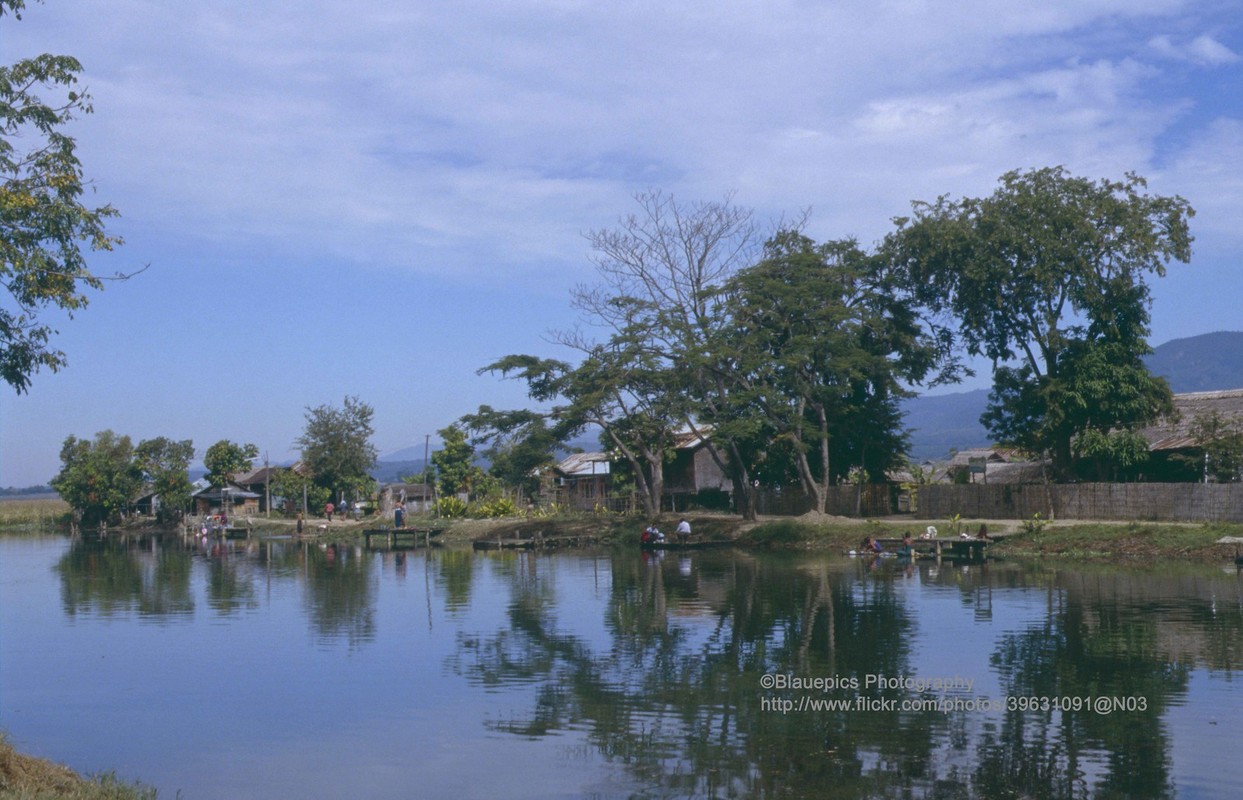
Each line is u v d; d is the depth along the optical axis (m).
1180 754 15.25
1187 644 23.25
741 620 27.95
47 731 17.59
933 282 55.62
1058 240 49.97
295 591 37.75
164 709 18.94
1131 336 51.72
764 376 57.44
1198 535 41.91
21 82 16.72
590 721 17.56
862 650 23.12
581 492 86.06
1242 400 56.06
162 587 40.28
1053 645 23.30
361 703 19.14
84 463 101.88
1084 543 44.00
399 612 31.14
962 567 41.41
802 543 53.22
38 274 16.45
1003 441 55.91
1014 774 14.44
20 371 17.05
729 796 13.77
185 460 101.56
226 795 14.26
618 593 34.94
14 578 45.19
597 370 59.31
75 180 16.88
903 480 76.00
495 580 40.47
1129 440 49.50
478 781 14.63
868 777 14.40
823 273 56.53
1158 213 50.84
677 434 76.19
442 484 89.81
